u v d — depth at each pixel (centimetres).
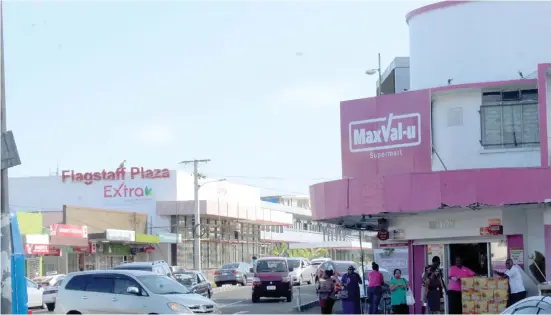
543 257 2205
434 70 2509
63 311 1998
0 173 1252
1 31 1290
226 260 7325
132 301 1939
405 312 2244
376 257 3297
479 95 2370
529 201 2005
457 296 2102
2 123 1278
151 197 6844
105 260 5738
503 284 2047
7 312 1227
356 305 2389
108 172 6938
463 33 2461
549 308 1075
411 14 2606
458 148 2370
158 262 3034
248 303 3444
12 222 1280
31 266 4762
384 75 3378
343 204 2262
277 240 8538
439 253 2458
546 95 2170
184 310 1906
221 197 7600
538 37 2403
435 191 2081
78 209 5659
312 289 4419
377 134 2433
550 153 2147
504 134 2333
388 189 2158
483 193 2034
